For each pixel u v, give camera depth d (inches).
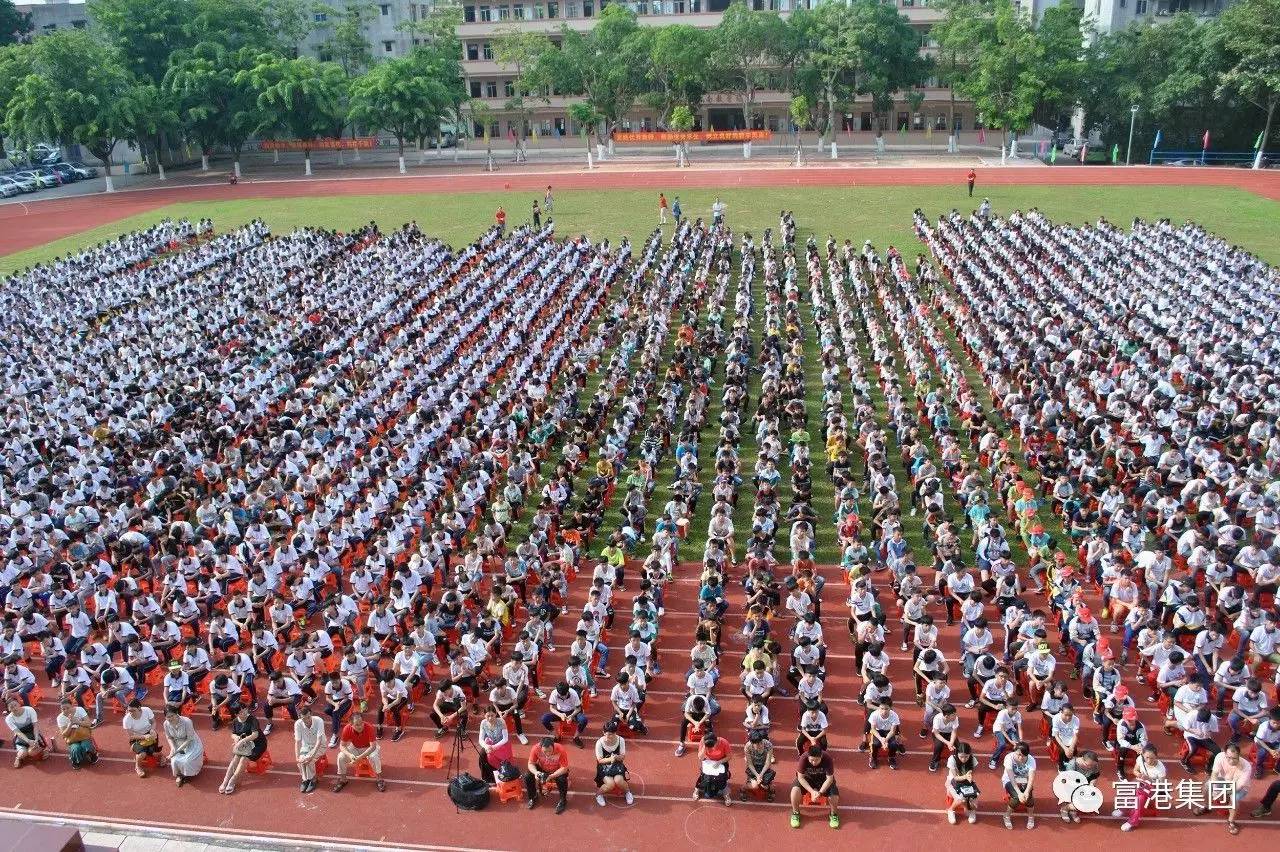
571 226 2427.4
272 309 1710.1
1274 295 1507.1
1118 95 3196.4
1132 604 784.9
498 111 4069.9
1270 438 1030.4
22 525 922.1
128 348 1454.2
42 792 679.7
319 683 791.1
